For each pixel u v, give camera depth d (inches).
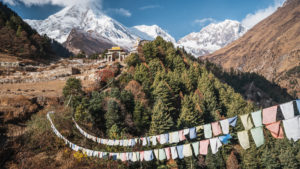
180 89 2768.2
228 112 2795.3
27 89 2167.8
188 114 2112.5
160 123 1759.4
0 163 903.7
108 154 808.3
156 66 2888.8
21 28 4574.3
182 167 1635.1
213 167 1800.0
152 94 2234.3
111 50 3912.4
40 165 952.3
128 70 2741.1
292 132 344.5
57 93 2098.9
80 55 6127.0
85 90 2167.8
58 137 1170.6
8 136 1102.4
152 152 644.1
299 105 348.2
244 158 1985.7
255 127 391.5
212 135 480.4
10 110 1423.5
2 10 5334.6
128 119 1738.4
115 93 1847.9
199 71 3791.8
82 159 1032.8
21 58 3826.3
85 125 1485.0
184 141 1523.1
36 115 1478.8
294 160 2017.7
